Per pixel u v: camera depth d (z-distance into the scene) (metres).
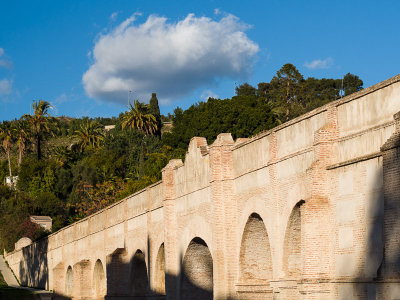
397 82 16.69
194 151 29.53
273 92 87.88
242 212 25.06
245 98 68.44
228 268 25.56
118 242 42.00
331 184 19.09
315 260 18.94
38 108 114.88
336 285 18.53
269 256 25.14
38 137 114.38
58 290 55.25
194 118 71.31
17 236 87.44
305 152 20.39
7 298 52.53
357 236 17.83
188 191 30.20
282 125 21.98
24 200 96.31
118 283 39.34
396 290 15.69
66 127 185.62
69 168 110.38
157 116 112.50
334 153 19.19
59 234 58.00
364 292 17.38
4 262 82.56
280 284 21.41
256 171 23.92
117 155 104.25
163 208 33.00
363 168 17.72
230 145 26.27
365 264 17.42
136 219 38.38
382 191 16.88
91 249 48.16
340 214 18.61
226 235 25.75
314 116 20.31
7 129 112.81
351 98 18.45
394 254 15.88
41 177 105.12
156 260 34.62
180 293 30.84
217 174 26.47
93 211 77.69
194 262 31.03
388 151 16.20
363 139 17.86
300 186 20.58
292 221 21.31
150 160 81.94
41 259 64.25
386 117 17.05
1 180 121.06
